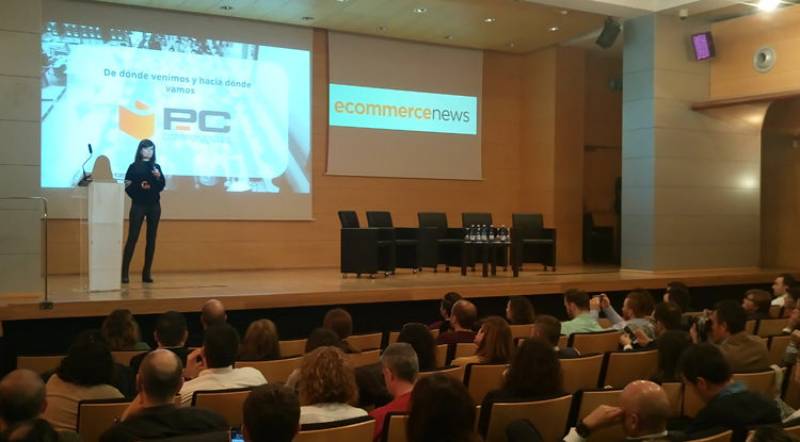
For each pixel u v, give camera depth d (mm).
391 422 2838
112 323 4828
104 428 3092
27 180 7387
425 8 10742
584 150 14109
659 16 11156
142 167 8117
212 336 3537
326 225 12164
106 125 10453
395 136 12711
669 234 11211
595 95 14164
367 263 9273
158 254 10867
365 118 12469
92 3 10391
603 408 2572
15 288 7262
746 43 11156
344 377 2945
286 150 11812
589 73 14094
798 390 4398
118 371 3758
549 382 3207
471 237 9727
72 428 3205
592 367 4375
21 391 2359
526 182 13773
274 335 4504
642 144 11266
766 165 12516
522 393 3213
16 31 7375
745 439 2766
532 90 13727
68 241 10203
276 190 11727
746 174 11922
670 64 11258
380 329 8242
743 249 11914
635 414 2479
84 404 3051
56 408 3195
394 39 12695
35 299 6785
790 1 10531
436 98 13070
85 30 10344
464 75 13328
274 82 11711
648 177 11172
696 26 11500
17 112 7359
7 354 6523
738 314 4441
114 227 7383
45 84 10070
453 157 13234
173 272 10750
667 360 3873
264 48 11641
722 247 11703
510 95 13844
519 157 13891
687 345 3850
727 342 4449
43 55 10078
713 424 2920
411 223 12852
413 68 12867
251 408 2168
